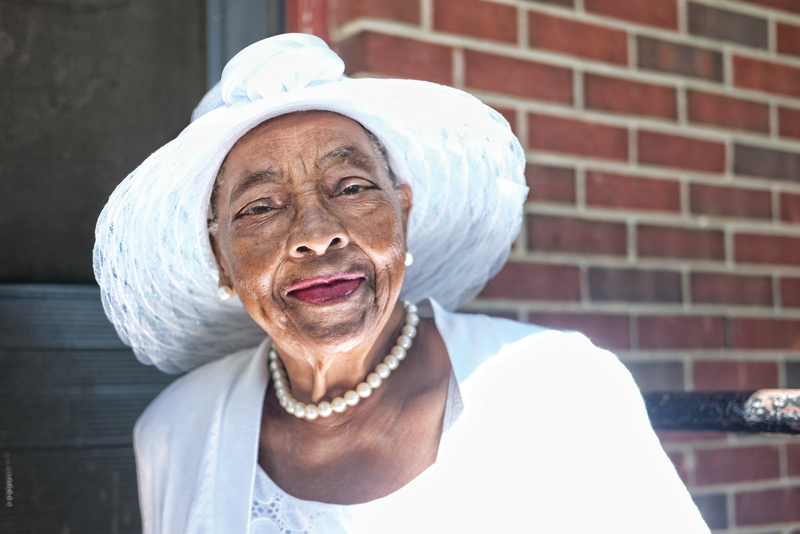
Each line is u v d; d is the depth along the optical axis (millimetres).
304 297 1303
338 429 1414
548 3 2115
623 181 2189
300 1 1920
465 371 1331
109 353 1866
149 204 1419
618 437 1213
